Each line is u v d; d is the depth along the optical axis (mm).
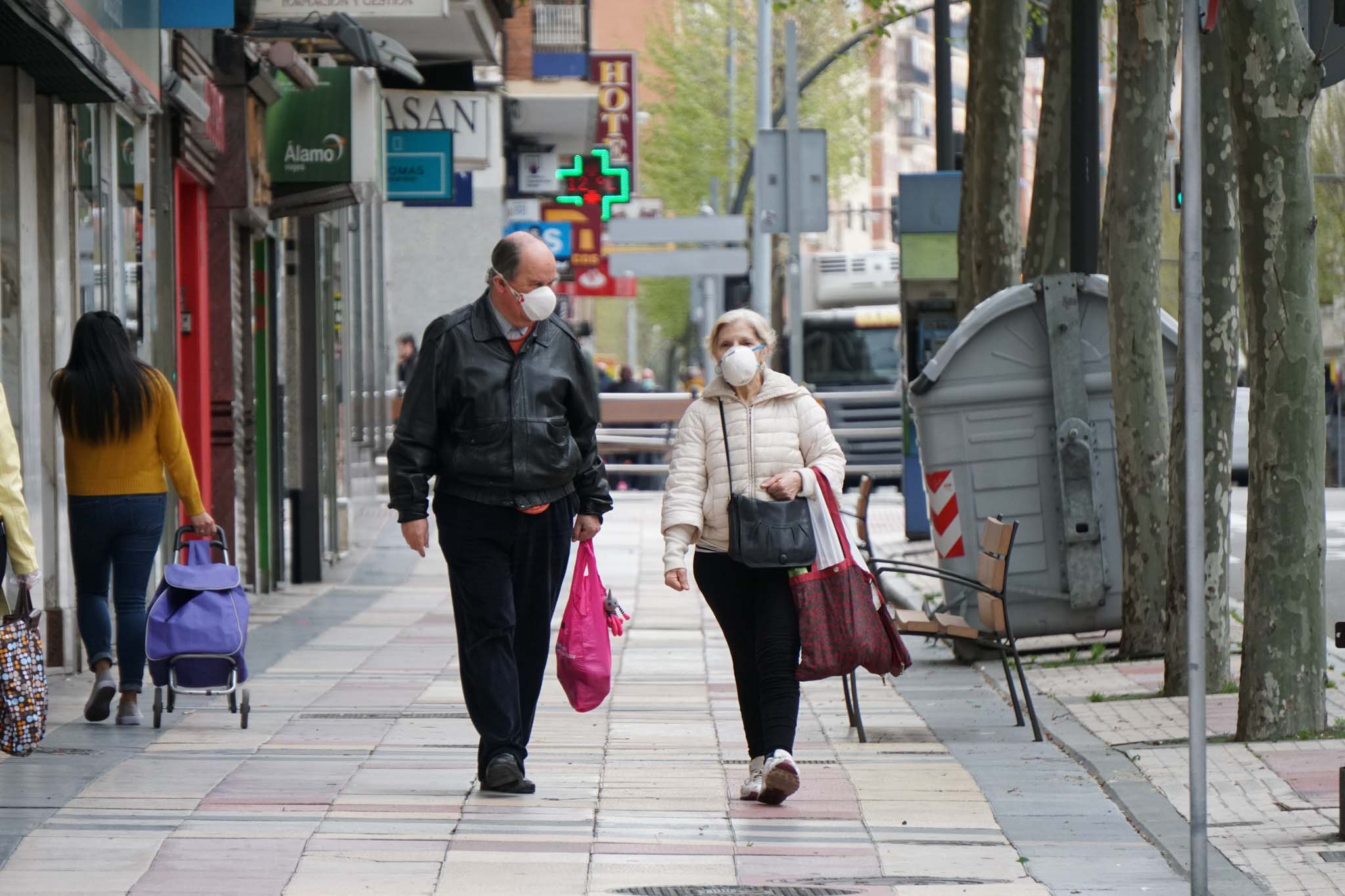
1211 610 29531
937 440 34625
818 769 23094
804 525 20266
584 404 20703
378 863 17453
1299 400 24094
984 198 41688
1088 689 30266
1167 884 17203
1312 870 17594
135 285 36312
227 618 25266
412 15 47312
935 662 34406
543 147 105000
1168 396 35094
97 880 16703
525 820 19469
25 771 21734
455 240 109750
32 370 30109
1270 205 23797
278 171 45312
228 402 44094
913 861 18031
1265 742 24328
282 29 45000
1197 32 16188
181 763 22406
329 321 54656
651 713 27609
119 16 29719
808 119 149000
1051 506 34594
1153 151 32250
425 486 20250
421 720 26297
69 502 25266
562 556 20734
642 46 189875
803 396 20766
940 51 64938
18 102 29797
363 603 44594
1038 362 34625
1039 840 19031
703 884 16984
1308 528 24344
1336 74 23891
